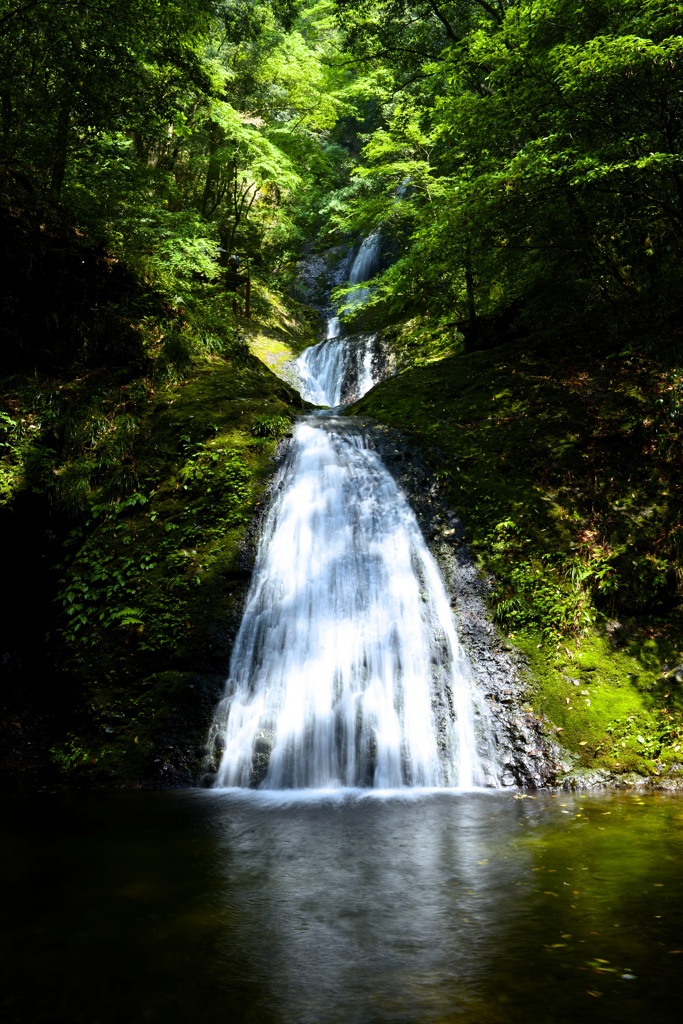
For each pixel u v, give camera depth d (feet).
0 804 20.03
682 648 24.40
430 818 18.28
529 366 37.11
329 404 61.31
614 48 29.99
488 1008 9.52
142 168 56.90
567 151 33.17
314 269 96.73
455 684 23.72
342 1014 9.41
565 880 13.83
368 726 22.82
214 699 23.89
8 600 28.55
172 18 42.65
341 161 95.45
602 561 26.50
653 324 37.40
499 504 28.84
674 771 21.43
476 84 43.16
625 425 31.58
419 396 36.37
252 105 76.69
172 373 37.63
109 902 13.08
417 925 12.07
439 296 50.31
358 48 61.00
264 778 22.11
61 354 37.58
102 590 27.32
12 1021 9.27
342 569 26.50
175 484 30.78
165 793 21.29
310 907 12.81
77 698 24.76
